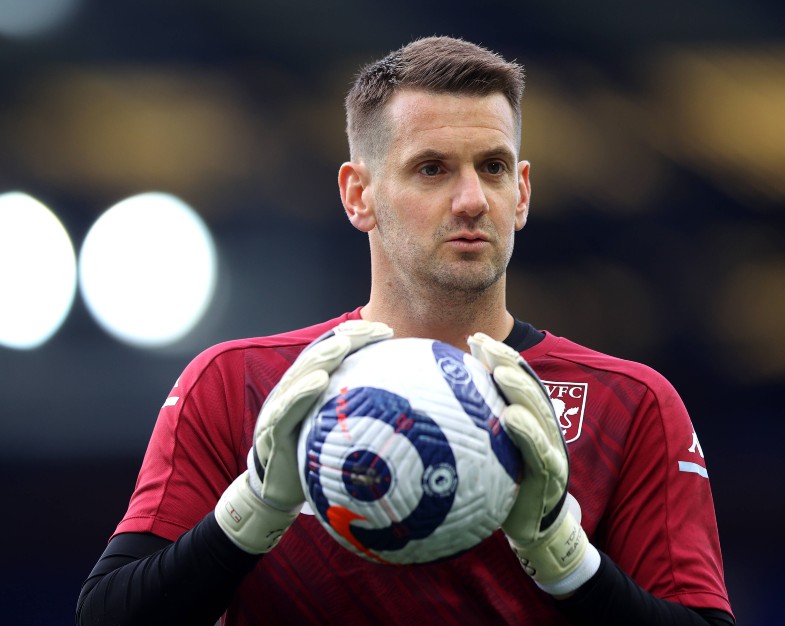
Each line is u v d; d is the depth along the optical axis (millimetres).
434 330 10312
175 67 37906
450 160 9695
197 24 36531
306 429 7859
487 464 7633
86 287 37312
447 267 9672
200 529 8844
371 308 10750
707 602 9398
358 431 7555
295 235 40344
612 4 35438
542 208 40594
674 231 40219
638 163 39625
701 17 35719
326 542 9703
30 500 35188
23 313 36750
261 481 8422
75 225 39719
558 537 8508
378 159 10148
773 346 39375
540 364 10500
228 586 8773
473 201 9516
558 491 8188
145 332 37312
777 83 37281
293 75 38188
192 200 40000
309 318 40438
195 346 38594
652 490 9875
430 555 7738
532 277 41000
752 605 31703
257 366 10445
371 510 7508
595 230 40531
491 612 9562
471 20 36500
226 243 40062
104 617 9000
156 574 8844
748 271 39969
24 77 37781
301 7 35875
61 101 38500
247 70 38062
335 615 9594
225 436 10164
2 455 35594
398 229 9898
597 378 10375
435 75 9789
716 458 38125
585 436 10062
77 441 36062
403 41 37188
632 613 8781
